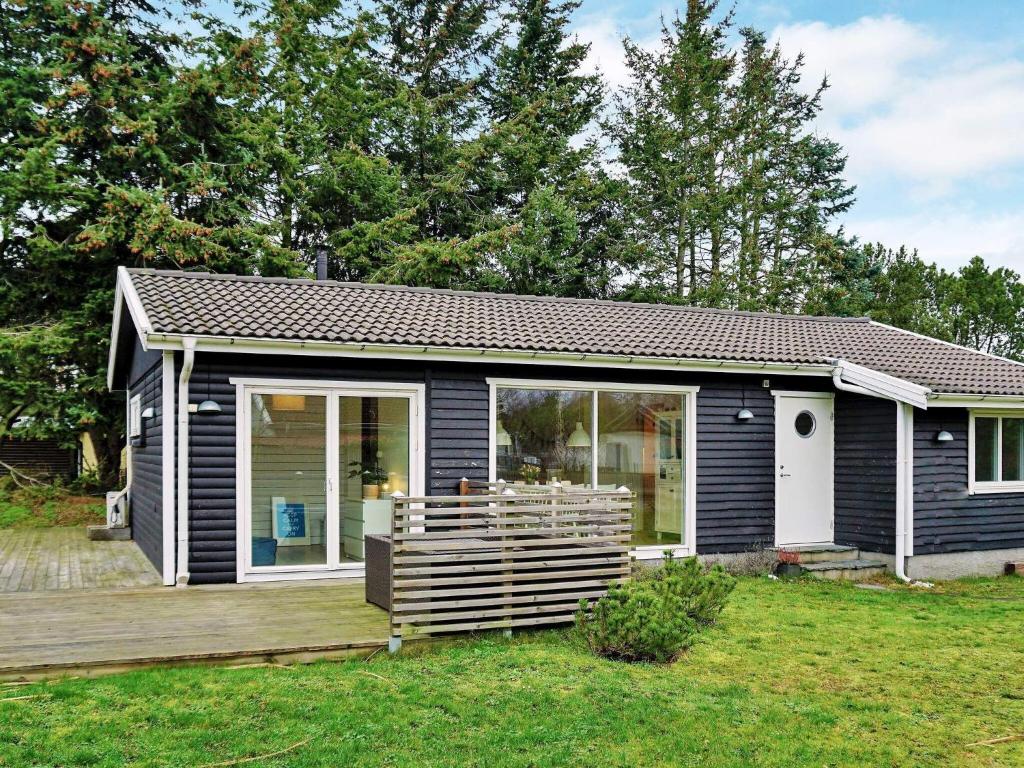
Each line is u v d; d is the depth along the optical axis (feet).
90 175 61.46
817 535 41.01
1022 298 96.32
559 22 95.96
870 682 21.40
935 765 16.20
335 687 19.36
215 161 68.33
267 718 17.29
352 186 77.56
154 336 28.58
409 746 16.24
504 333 35.50
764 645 24.88
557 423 36.19
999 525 40.88
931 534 38.73
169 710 17.47
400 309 37.19
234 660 20.80
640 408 37.81
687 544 37.96
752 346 40.45
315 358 31.91
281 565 31.14
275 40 73.31
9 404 57.67
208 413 30.22
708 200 90.48
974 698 20.20
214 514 30.22
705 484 38.55
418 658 22.06
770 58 96.07
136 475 44.11
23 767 14.65
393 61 94.07
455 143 89.04
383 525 32.89
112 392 59.26
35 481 59.82
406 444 33.47
